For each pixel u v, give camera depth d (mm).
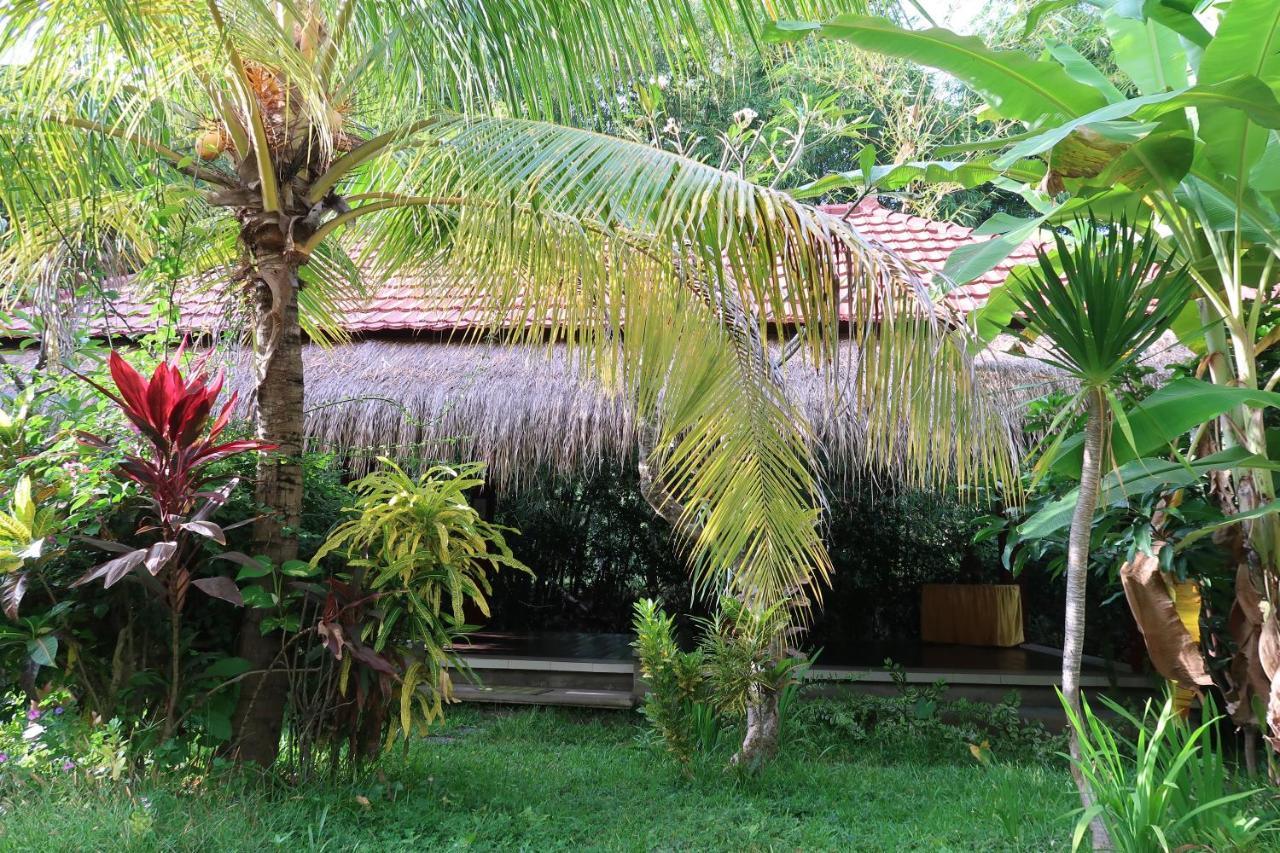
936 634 10641
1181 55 4855
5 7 3756
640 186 3652
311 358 7539
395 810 4254
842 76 8945
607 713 7488
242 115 4539
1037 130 4266
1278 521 4520
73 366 5328
